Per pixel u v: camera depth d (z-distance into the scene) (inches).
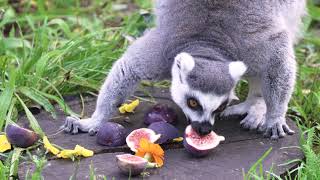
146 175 273.0
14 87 324.8
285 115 336.5
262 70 309.4
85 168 278.8
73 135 310.0
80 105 345.4
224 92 281.9
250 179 269.1
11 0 483.2
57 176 271.9
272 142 307.9
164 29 309.9
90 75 366.3
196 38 300.4
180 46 301.1
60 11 461.7
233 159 290.0
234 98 343.6
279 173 278.4
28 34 447.8
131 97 351.3
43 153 290.4
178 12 307.1
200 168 280.7
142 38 316.8
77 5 467.8
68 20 454.0
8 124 298.7
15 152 285.3
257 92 331.3
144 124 322.3
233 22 299.3
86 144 300.0
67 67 362.9
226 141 308.0
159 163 279.6
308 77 389.4
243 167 282.8
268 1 311.7
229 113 332.5
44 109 337.4
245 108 334.3
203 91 280.4
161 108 322.0
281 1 325.7
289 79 311.6
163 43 304.3
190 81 283.1
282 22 320.8
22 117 328.8
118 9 488.1
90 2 500.7
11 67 340.2
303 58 421.1
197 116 284.2
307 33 448.8
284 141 308.7
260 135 315.3
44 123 323.0
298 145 304.5
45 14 446.9
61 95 344.5
